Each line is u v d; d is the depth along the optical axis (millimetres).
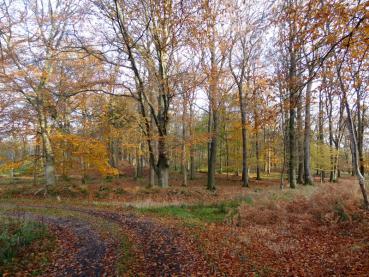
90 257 8391
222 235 10297
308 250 9000
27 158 25031
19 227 10398
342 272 7266
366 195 11820
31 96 23484
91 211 15578
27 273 7418
